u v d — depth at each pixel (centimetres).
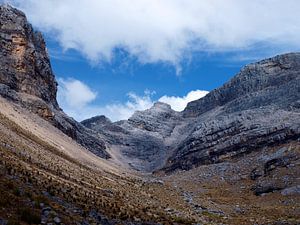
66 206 3372
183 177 15225
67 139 14088
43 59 17850
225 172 14700
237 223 6253
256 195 11394
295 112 18400
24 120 11338
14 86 14838
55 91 18938
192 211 7138
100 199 4694
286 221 6338
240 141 17575
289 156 13012
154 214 5188
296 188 10462
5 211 2545
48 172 5212
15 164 4341
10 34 15775
